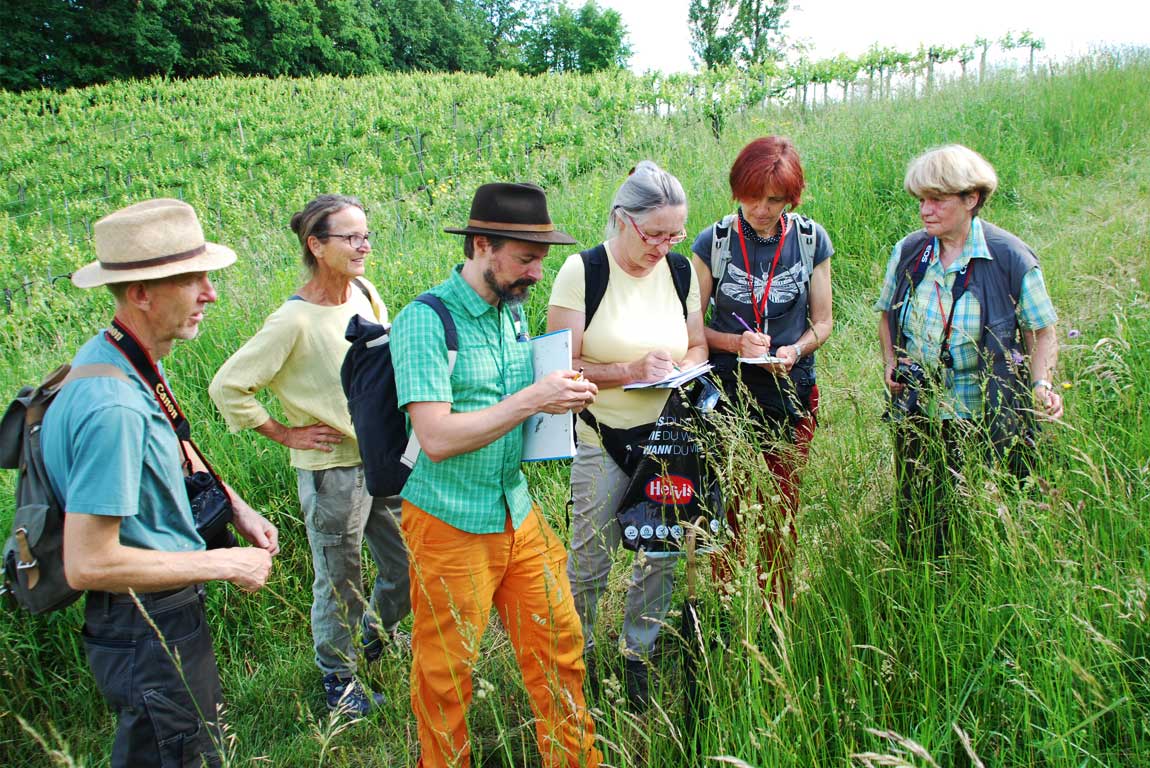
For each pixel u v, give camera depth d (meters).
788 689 2.14
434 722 2.51
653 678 2.99
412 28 71.44
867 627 2.52
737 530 2.84
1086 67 11.63
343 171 18.70
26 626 3.53
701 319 3.24
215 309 6.34
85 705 3.51
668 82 19.09
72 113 31.81
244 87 36.50
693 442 2.80
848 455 3.19
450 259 7.14
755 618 2.31
